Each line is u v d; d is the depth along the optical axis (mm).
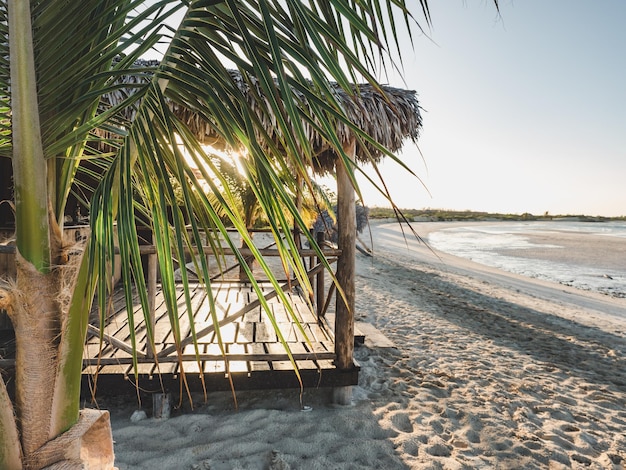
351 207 2652
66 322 947
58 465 937
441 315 6609
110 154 1019
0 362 2334
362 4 789
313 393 3006
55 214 968
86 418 1041
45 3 844
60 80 843
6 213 3463
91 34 811
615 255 25875
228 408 2732
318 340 3178
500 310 7645
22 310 915
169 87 922
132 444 2260
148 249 2475
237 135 768
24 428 944
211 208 788
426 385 3461
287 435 2434
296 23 776
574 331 6348
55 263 948
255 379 2578
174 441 2305
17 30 820
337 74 711
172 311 747
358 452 2322
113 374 2436
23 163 863
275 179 757
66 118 865
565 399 3451
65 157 957
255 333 3328
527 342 5387
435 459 2328
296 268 790
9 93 903
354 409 2812
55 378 957
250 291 5223
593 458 2541
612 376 4195
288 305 777
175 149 773
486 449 2516
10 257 3318
